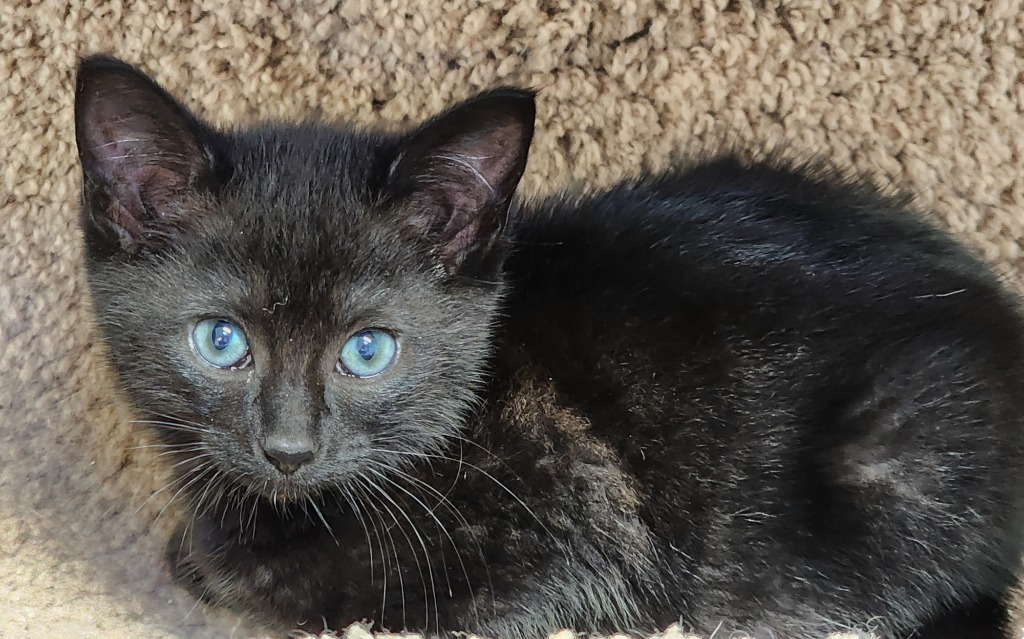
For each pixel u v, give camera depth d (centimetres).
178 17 45
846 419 39
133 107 37
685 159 45
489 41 45
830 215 42
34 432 46
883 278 40
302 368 37
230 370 37
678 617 40
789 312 40
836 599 40
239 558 40
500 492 39
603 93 46
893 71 46
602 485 39
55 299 47
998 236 47
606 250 41
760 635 40
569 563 39
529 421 39
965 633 40
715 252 41
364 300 37
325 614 39
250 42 45
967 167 47
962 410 39
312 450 37
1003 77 46
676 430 39
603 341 40
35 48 45
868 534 39
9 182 46
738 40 46
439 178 38
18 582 40
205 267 37
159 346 37
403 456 39
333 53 46
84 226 38
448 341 39
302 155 38
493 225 38
